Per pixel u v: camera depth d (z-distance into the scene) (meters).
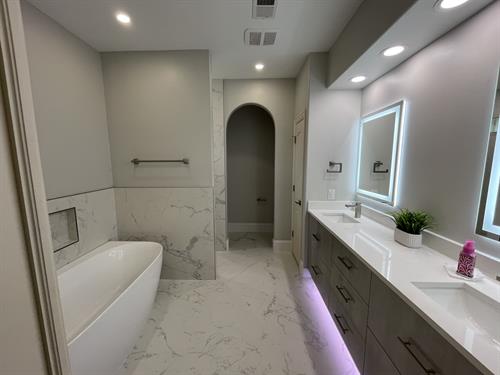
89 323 1.22
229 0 1.58
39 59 1.66
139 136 2.43
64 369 0.59
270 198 4.40
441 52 1.36
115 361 1.44
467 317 0.98
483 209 1.11
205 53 2.30
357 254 1.35
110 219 2.46
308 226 2.61
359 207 2.19
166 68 2.33
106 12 1.70
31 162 0.50
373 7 1.45
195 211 2.54
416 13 1.15
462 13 1.15
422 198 1.54
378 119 2.07
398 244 1.50
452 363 0.71
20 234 0.49
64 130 1.87
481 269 1.10
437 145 1.40
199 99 2.37
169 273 2.65
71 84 1.95
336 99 2.43
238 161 4.32
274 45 2.22
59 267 1.84
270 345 1.72
